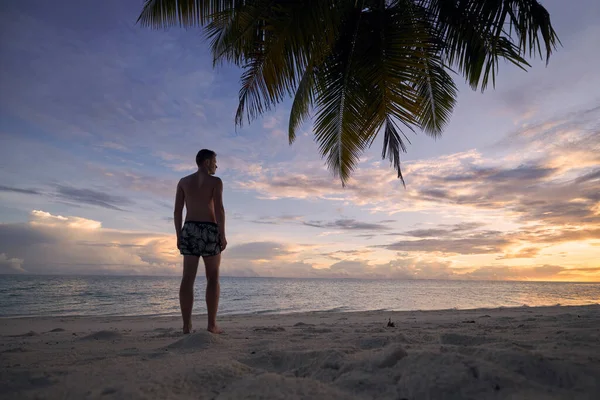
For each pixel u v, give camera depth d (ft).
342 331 10.91
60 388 3.76
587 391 3.31
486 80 18.93
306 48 17.85
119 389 3.64
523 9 17.20
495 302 56.03
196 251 10.27
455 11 19.22
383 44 19.43
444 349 4.75
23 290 92.43
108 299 63.72
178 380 4.00
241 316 26.61
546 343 5.94
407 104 18.54
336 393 3.50
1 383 4.09
